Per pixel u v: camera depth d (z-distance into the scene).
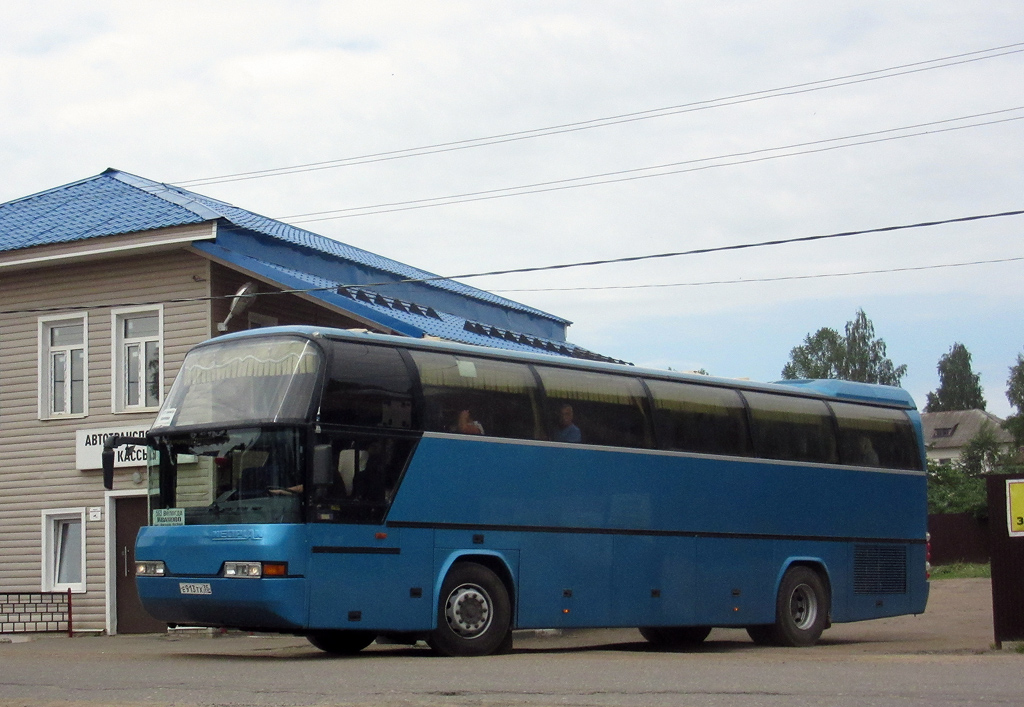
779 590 19.14
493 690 10.22
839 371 93.38
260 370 14.29
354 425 14.12
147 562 14.38
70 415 25.78
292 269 26.03
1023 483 16.33
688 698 9.55
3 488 26.31
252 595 13.37
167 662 13.95
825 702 9.23
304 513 13.55
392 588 14.20
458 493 14.99
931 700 9.35
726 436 18.69
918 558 21.56
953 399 123.94
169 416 14.75
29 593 24.56
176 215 24.94
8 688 11.02
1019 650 15.77
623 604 16.78
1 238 26.27
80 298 25.89
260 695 9.96
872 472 20.97
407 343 15.03
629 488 17.08
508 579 15.55
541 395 16.25
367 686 10.59
